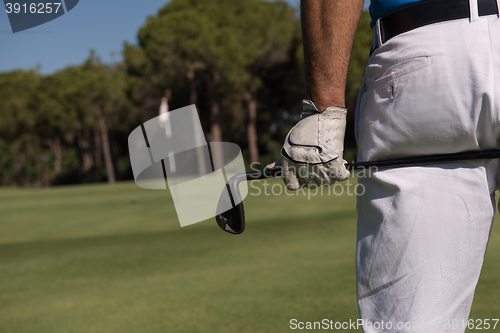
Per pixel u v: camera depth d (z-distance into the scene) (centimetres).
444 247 85
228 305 282
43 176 4988
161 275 387
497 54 84
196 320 257
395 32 91
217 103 3394
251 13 3434
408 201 86
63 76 3938
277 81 3656
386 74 90
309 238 545
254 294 302
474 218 86
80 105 3684
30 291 352
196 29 3059
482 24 85
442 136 85
